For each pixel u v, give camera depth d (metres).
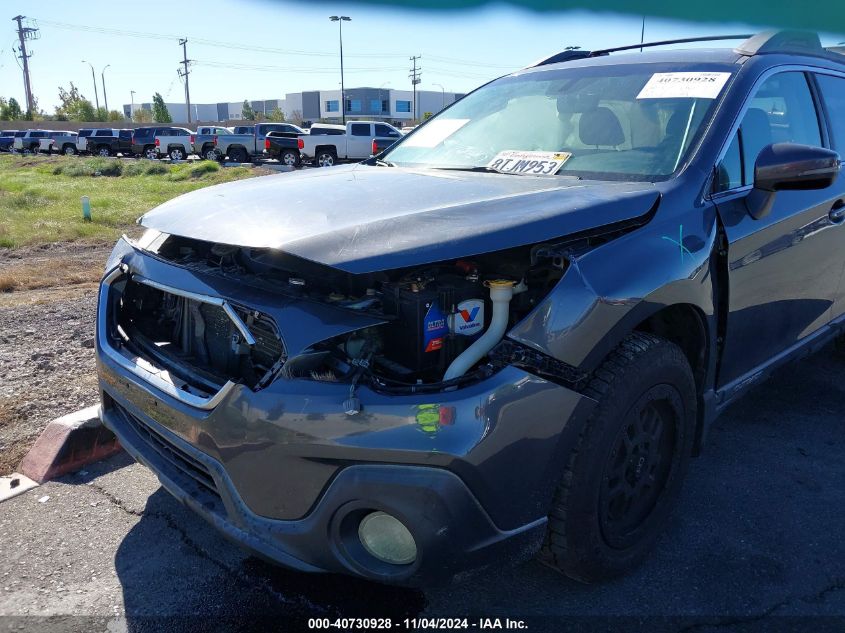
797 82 3.63
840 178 3.70
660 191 2.69
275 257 2.47
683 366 2.63
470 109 3.97
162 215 2.83
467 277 2.34
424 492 2.01
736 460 3.67
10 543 2.94
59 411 4.09
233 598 2.62
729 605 2.58
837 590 2.67
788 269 3.30
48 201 17.50
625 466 2.53
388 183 2.92
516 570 2.78
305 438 2.07
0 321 6.04
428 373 2.25
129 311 3.06
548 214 2.37
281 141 32.16
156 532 3.04
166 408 2.42
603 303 2.29
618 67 3.63
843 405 4.37
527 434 2.13
